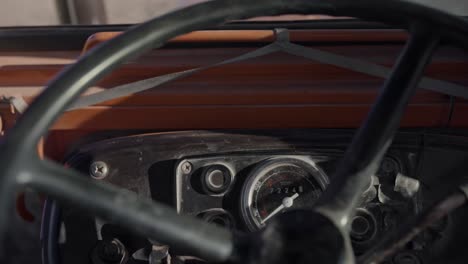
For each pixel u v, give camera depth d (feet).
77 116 4.08
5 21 5.23
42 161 2.37
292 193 3.89
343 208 2.55
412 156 3.95
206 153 3.91
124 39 2.82
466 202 2.82
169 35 2.94
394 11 3.09
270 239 2.31
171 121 4.14
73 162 3.92
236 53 4.48
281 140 3.94
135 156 3.91
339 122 4.14
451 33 3.03
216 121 4.14
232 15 3.04
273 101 4.09
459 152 3.94
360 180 2.62
